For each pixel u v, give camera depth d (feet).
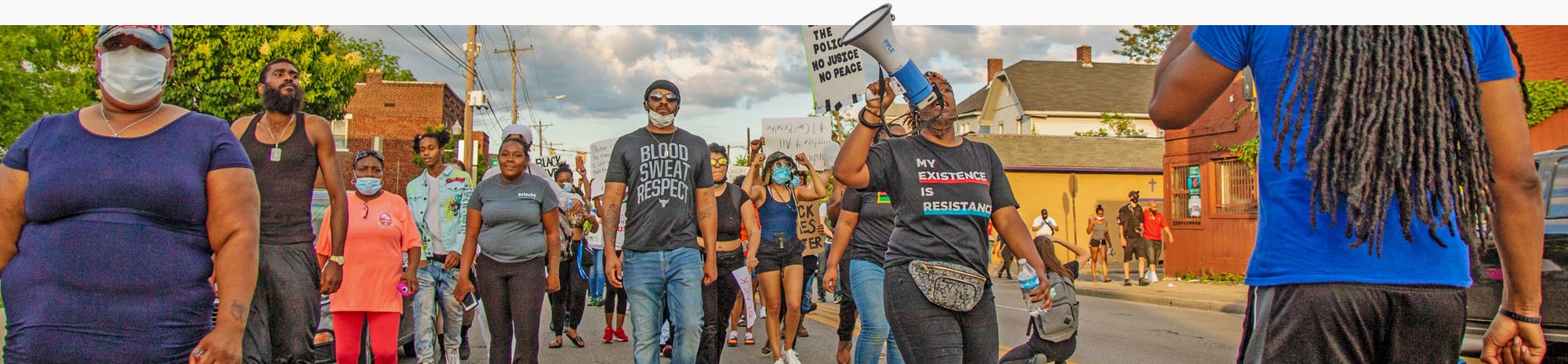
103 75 9.29
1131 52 113.50
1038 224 71.20
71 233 9.13
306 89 76.13
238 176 9.80
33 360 9.02
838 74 27.25
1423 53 6.75
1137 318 39.96
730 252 22.17
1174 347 29.94
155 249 9.32
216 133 9.80
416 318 22.71
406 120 140.87
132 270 9.20
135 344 9.18
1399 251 6.75
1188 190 63.87
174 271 9.40
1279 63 7.05
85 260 9.10
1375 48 6.74
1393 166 6.64
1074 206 100.37
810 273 28.09
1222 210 60.44
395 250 19.75
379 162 19.74
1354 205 6.63
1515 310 7.65
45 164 9.27
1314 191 6.79
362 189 19.52
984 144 14.07
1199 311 44.60
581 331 34.99
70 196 9.17
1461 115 6.76
